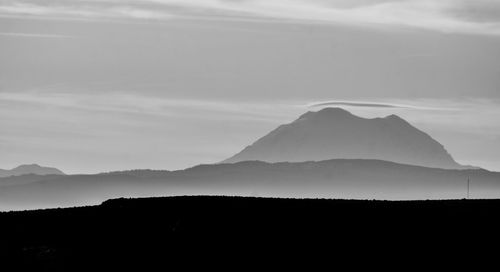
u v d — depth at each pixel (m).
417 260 170.88
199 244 178.12
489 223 187.25
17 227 190.50
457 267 167.88
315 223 187.50
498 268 167.38
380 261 170.75
